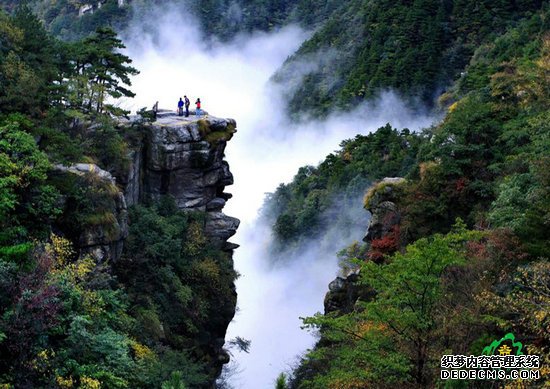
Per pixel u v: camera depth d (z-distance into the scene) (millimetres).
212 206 56688
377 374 24453
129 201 48688
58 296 28156
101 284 35688
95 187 39125
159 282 45500
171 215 52344
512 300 23234
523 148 42844
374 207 48562
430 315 24703
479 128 45688
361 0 165750
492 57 90312
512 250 29297
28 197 34844
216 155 55812
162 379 33781
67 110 46000
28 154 35094
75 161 40938
